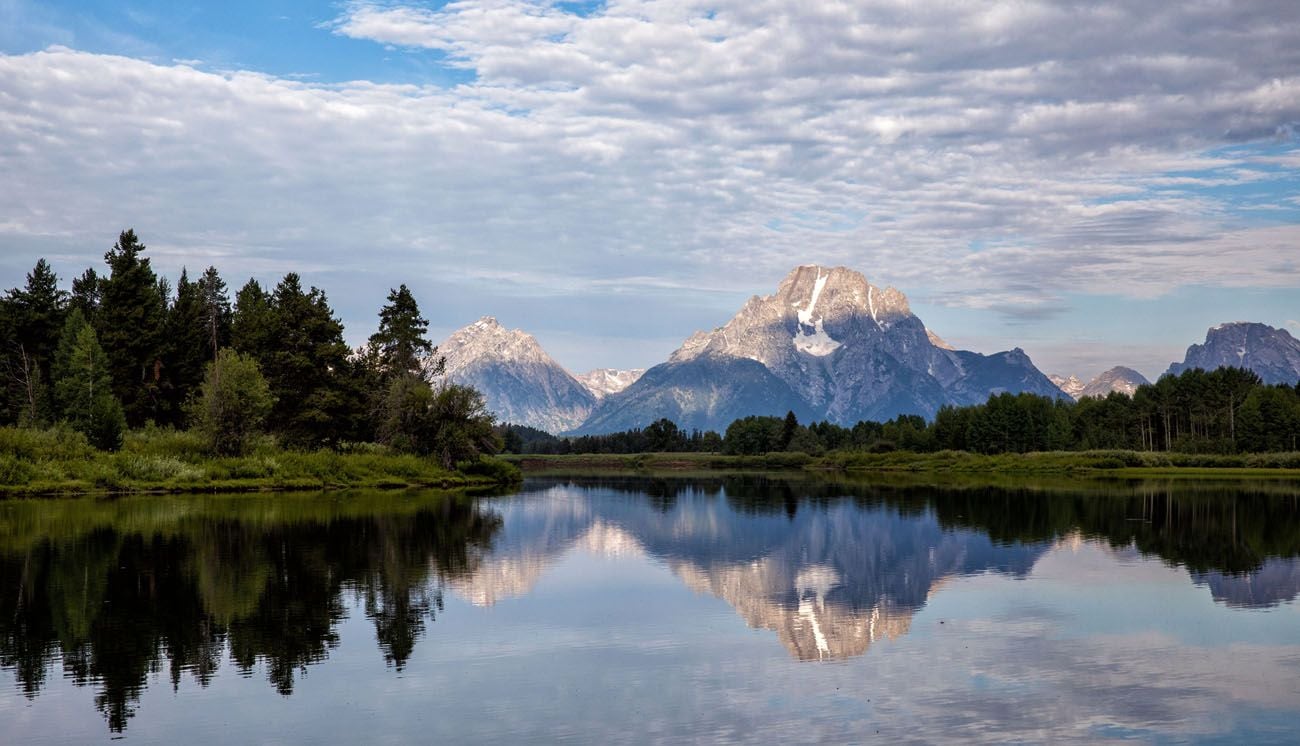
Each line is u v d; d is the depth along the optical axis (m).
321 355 122.50
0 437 90.56
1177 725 22.56
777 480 155.62
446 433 127.56
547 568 46.16
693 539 59.22
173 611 34.94
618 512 81.06
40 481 88.12
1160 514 76.06
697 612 35.38
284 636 31.30
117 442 101.31
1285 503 88.31
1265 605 36.47
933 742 21.48
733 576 44.03
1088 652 29.23
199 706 24.09
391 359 145.38
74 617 33.88
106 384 105.31
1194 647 29.84
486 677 26.61
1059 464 169.25
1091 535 60.44
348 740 21.73
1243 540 57.34
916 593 39.34
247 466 103.00
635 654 29.06
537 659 28.52
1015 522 69.50
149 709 23.91
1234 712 23.50
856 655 28.98
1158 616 34.47
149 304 126.94
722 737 21.83
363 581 41.56
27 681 26.12
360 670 27.25
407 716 23.34
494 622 33.56
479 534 60.81
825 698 24.66
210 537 55.84
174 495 90.81
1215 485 122.12
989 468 177.50
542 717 23.22
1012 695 24.86
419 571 44.44
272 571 43.91
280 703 24.33
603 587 40.81
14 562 45.75
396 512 74.81
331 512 73.62
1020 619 34.09
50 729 22.44
